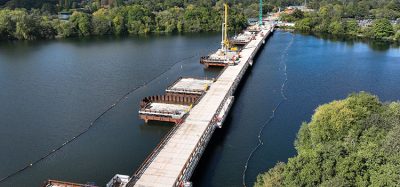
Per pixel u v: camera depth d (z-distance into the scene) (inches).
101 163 3117.6
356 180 1888.5
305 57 6855.3
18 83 5137.8
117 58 6747.1
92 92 4800.7
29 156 3221.0
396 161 1876.2
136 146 3400.6
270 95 4687.5
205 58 6294.3
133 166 3073.3
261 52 7377.0
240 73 5310.0
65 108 4252.0
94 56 6899.6
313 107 4269.2
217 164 3088.1
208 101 4151.1
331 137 2586.1
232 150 3299.7
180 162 2805.1
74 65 6166.3
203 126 3440.0
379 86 5064.0
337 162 1966.0
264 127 3735.2
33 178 2906.0
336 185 1768.0
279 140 3469.5
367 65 6215.6
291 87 5009.8
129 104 4392.2
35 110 4180.6
